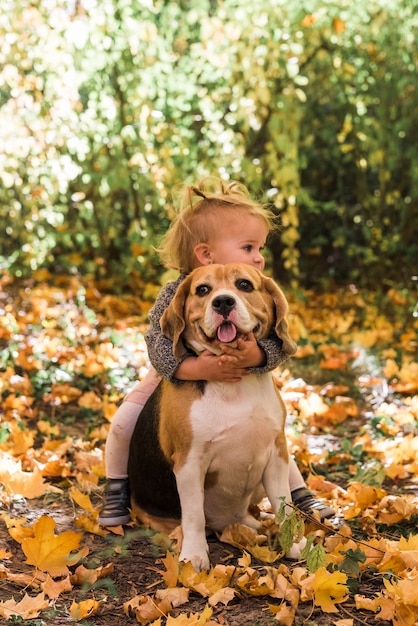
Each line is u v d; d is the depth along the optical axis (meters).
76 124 8.39
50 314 7.42
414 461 4.11
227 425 3.02
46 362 5.98
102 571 2.94
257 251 3.52
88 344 6.63
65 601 2.77
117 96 8.52
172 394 3.12
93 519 3.42
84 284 8.88
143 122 8.27
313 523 3.24
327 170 9.90
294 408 5.17
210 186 4.03
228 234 3.46
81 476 3.85
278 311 3.10
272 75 7.97
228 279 3.00
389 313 8.02
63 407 5.20
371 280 9.03
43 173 8.53
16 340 6.50
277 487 3.17
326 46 8.30
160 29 8.48
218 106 8.35
